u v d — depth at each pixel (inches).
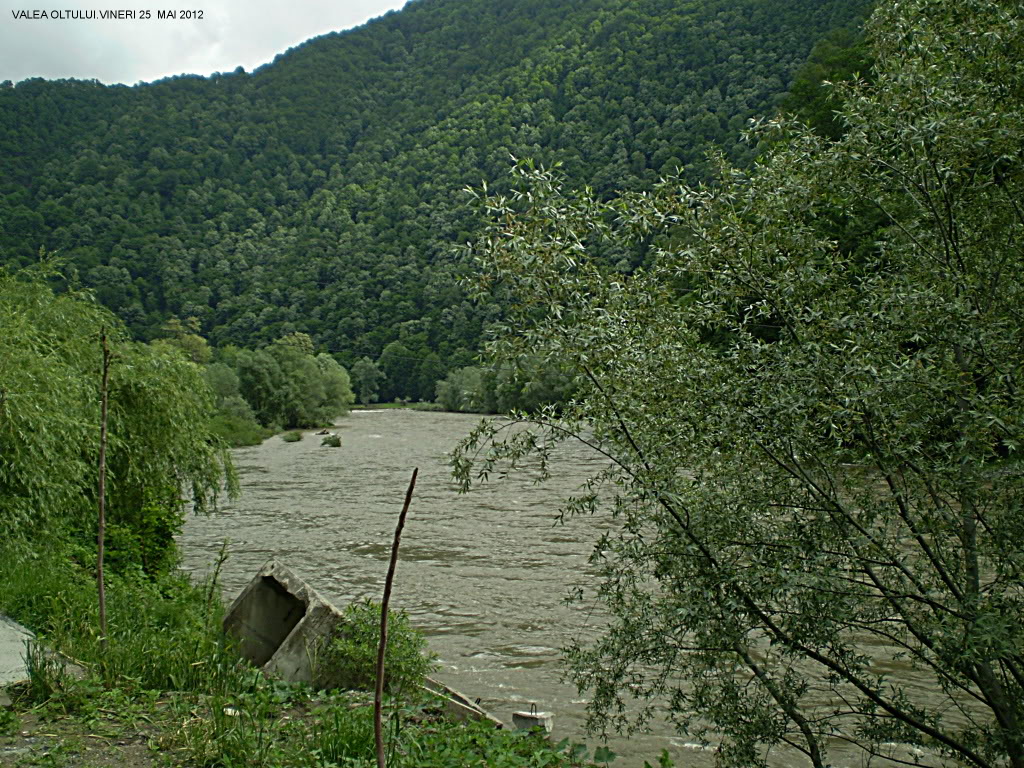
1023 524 181.5
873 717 210.1
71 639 258.7
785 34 4274.1
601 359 204.4
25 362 414.3
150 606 347.9
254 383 2716.5
